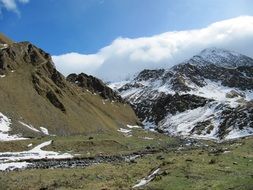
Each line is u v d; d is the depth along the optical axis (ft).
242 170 169.58
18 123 521.24
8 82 641.81
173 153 337.93
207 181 149.18
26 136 476.54
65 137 484.33
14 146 387.55
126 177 196.85
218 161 193.16
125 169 229.86
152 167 229.66
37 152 376.68
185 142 650.43
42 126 571.69
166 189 142.20
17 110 567.18
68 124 636.89
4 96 585.22
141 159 295.07
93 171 239.30
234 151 240.12
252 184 138.72
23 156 348.59
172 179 155.74
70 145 425.28
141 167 232.94
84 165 297.33
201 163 189.78
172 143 610.65
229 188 136.36
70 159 349.82
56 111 653.71
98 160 349.41
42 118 595.47
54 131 577.43
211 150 286.25
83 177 212.02
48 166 291.58
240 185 139.13
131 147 488.02
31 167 285.64
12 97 598.34
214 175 160.66
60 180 207.10
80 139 472.44
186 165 182.29
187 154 274.77
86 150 421.59
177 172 167.73
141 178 187.42
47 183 200.85
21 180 213.87
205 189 137.28
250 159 201.16
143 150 458.50
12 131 478.59
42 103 642.63
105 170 236.84
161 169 183.83
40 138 453.58
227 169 172.45
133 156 384.47
